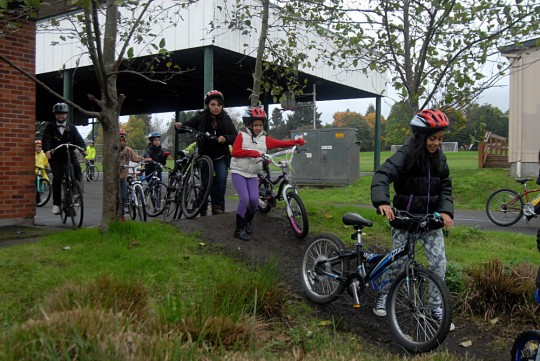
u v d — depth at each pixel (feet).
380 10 22.21
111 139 21.59
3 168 28.58
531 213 29.22
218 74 74.38
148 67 25.20
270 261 18.52
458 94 21.26
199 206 25.68
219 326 13.15
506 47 21.44
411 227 15.46
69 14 23.53
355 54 23.56
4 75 28.53
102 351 9.32
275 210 26.78
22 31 29.17
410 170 15.51
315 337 14.89
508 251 25.05
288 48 28.14
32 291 15.52
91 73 71.56
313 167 65.92
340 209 29.81
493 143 73.00
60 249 19.56
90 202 49.73
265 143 23.29
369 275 16.46
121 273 17.12
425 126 14.79
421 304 14.89
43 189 47.37
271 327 15.67
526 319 17.47
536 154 59.00
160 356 9.89
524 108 60.03
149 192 33.65
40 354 9.13
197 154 26.40
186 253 20.33
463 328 17.43
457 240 27.27
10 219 28.99
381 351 15.25
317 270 18.04
